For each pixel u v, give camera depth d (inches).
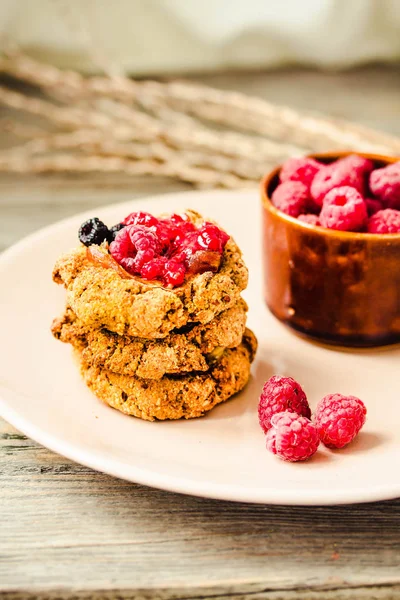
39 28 32.9
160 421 18.1
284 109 26.4
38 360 19.2
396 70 37.1
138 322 17.6
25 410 17.7
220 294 17.8
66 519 16.8
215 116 28.7
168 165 26.8
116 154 27.3
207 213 23.2
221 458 17.3
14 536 16.5
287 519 16.8
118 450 17.2
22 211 25.2
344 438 17.3
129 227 18.1
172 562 16.2
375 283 19.3
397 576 16.1
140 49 34.9
